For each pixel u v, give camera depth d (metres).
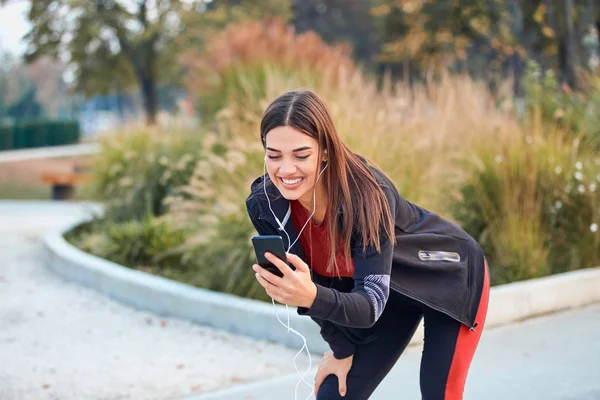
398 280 2.33
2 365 4.34
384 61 22.17
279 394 3.71
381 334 2.50
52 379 4.08
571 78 10.25
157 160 8.64
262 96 8.32
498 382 3.79
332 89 7.68
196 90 9.34
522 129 6.71
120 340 4.82
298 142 2.07
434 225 2.47
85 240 8.09
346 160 2.17
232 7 25.86
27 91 68.31
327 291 1.97
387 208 2.16
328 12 38.75
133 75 26.05
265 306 4.86
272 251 1.92
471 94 7.13
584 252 6.04
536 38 14.24
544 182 6.17
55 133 33.56
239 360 4.36
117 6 22.91
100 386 3.95
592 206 6.05
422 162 6.14
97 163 9.80
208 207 6.03
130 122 10.50
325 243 2.28
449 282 2.40
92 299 5.95
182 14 22.86
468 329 2.44
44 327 5.17
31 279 6.78
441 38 18.77
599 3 11.57
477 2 16.33
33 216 11.97
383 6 21.34
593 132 7.00
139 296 5.64
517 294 5.00
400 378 3.88
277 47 9.35
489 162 6.29
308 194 2.22
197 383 3.98
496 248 6.02
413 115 6.64
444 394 2.39
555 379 3.82
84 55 23.75
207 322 5.10
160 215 8.56
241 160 5.88
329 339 2.45
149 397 3.79
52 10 22.59
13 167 23.91
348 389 2.47
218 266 5.63
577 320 5.00
